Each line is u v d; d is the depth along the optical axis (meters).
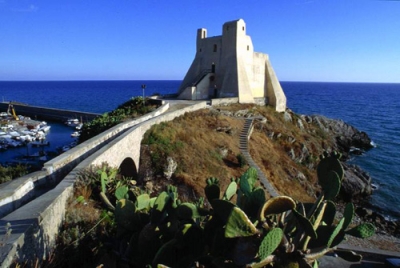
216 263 4.69
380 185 30.78
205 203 16.77
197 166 20.39
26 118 61.47
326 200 5.07
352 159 39.41
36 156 35.16
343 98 149.50
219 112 31.55
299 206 5.54
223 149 24.14
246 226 4.13
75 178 9.38
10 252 4.75
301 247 4.76
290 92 198.25
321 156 5.56
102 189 9.27
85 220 7.73
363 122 71.69
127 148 16.44
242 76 36.97
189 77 41.81
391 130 60.75
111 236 7.05
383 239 18.62
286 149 30.45
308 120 43.84
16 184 8.66
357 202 26.80
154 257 5.41
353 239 17.27
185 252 5.46
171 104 32.69
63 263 6.28
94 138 14.34
